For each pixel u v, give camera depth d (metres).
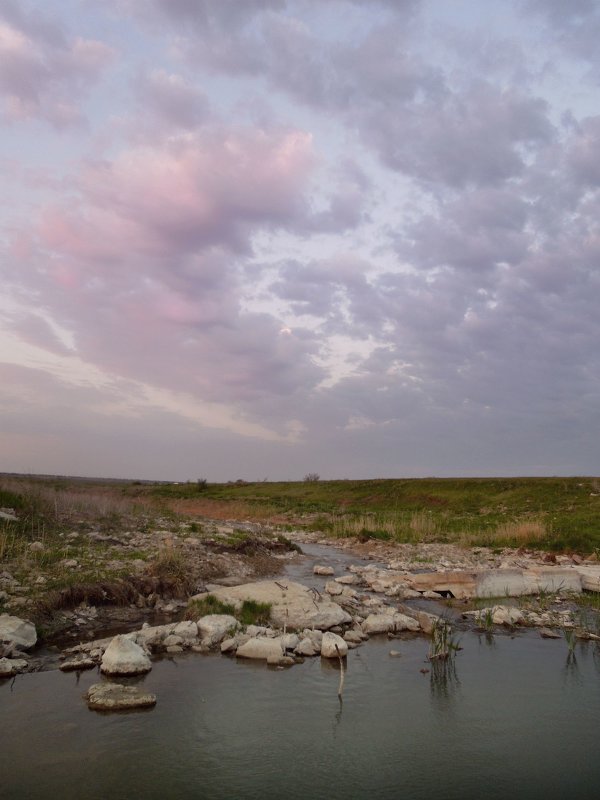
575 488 42.34
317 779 6.34
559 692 9.03
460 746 7.21
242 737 7.24
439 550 25.86
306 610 12.66
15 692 8.37
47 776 6.19
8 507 18.50
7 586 12.05
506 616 13.31
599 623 13.33
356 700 8.51
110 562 14.62
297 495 62.56
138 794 5.90
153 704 8.07
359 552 26.62
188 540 19.20
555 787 6.34
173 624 11.46
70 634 11.04
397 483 58.28
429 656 10.54
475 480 53.47
